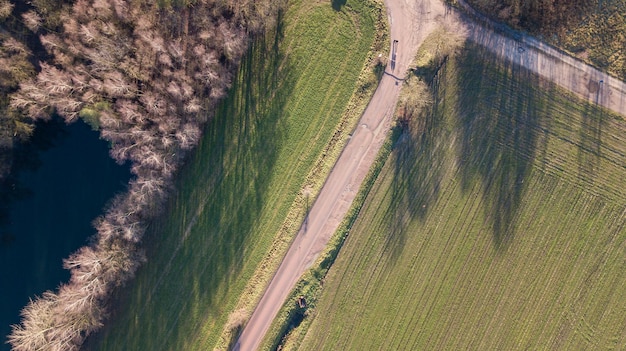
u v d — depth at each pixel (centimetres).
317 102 5131
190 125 4847
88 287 4672
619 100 5150
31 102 4356
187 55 4803
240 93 5106
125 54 4503
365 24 5038
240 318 5153
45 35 4528
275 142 5162
